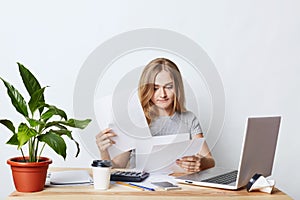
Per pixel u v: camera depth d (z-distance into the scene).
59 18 2.50
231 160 2.60
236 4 2.58
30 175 1.49
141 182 1.70
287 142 2.64
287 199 1.55
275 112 2.62
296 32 2.62
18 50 2.49
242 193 1.58
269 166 1.86
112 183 1.67
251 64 2.60
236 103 2.59
